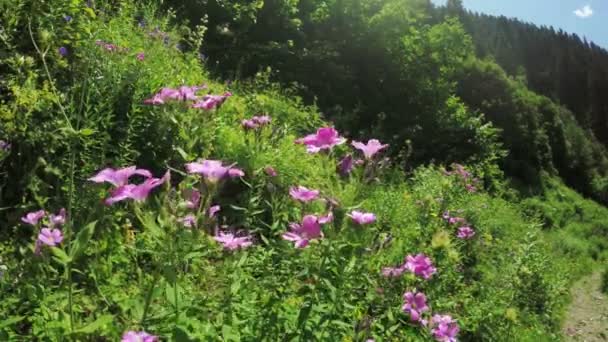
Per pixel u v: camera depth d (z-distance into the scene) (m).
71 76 4.40
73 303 2.57
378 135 14.91
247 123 3.67
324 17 17.56
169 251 2.17
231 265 2.53
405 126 17.42
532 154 26.62
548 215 19.84
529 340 6.69
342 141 2.75
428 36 18.16
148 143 4.38
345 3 17.70
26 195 3.33
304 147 6.25
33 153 3.52
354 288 3.06
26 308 2.57
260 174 3.97
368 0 18.02
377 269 3.86
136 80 4.73
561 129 36.69
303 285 2.88
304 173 5.34
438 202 7.53
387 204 6.01
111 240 2.92
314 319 2.75
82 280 2.83
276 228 3.40
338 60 17.39
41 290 2.41
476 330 5.81
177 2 12.34
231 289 2.59
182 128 3.03
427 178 9.59
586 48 66.25
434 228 6.22
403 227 6.01
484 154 17.28
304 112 9.84
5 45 4.02
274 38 15.27
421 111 18.00
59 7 4.66
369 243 3.15
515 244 9.26
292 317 2.79
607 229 23.17
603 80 64.19
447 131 17.70
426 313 3.98
